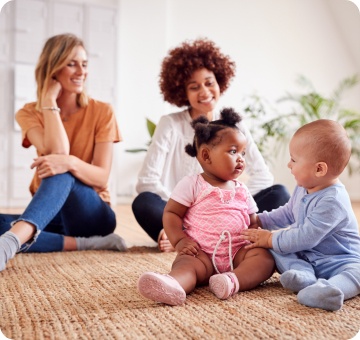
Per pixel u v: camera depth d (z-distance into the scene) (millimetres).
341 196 1216
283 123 4691
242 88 4859
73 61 1872
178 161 1908
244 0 4852
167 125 1898
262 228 1414
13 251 1442
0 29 3953
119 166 4453
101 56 4234
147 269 1448
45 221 1560
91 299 1105
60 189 1629
